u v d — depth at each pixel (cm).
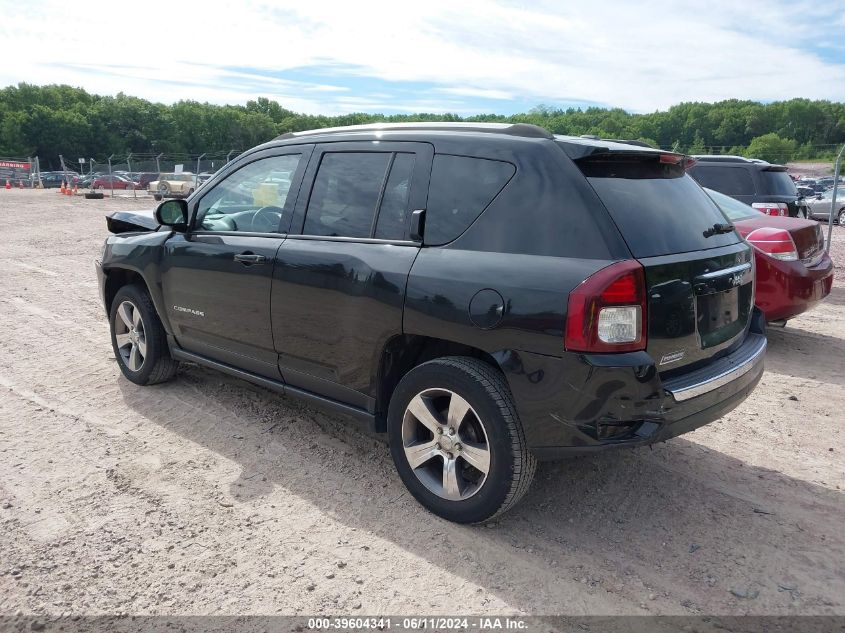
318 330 358
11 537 303
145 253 467
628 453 404
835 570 287
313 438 416
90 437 412
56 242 1438
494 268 290
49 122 11919
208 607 259
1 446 398
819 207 2266
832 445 419
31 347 612
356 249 342
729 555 297
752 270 356
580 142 298
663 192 317
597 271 266
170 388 500
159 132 13812
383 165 350
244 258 390
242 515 325
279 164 402
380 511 331
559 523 323
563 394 272
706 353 308
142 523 317
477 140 319
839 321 754
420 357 344
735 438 430
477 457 303
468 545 303
